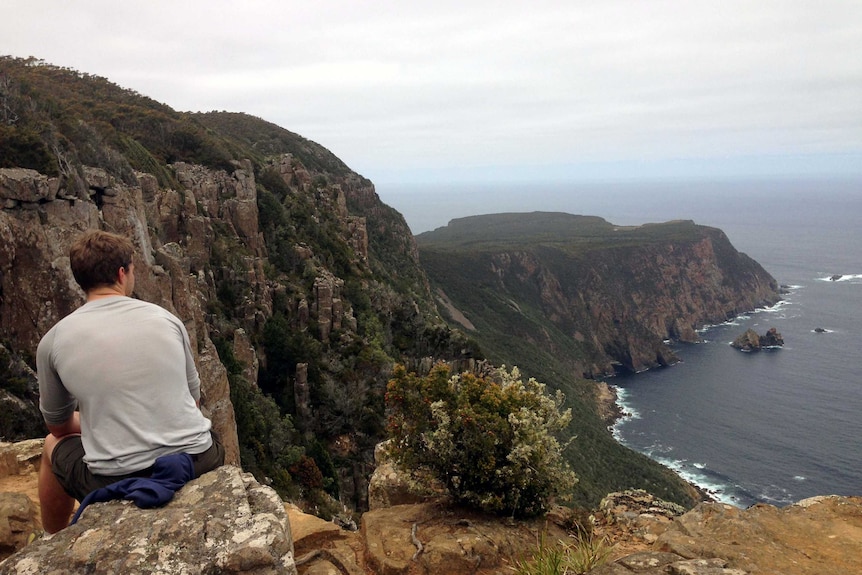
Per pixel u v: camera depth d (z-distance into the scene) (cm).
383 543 682
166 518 398
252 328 5478
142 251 2667
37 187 2169
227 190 6988
